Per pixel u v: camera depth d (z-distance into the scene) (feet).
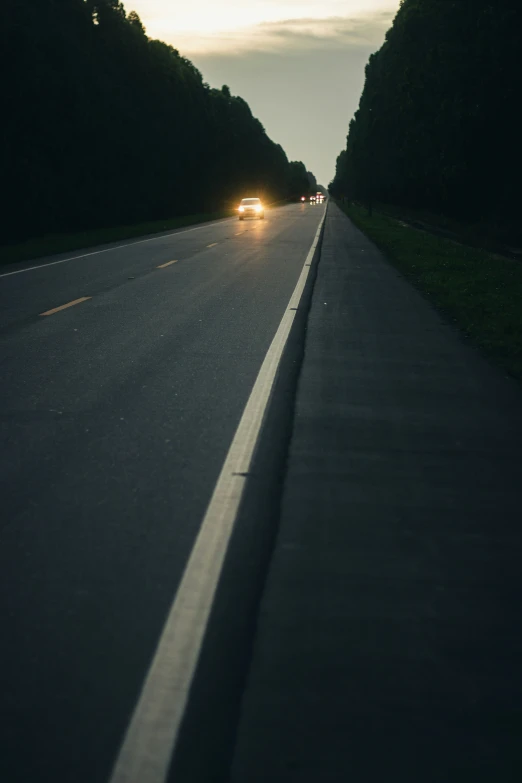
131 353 35.99
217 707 11.23
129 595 14.34
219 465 21.20
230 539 16.70
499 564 15.87
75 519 17.69
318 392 29.37
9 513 18.06
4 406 27.12
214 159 382.63
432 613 13.91
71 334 41.06
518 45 131.95
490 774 10.04
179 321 45.34
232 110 539.70
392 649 12.75
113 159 227.20
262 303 53.16
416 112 190.29
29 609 13.87
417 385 30.99
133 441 23.20
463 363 35.27
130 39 263.29
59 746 10.45
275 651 12.63
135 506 18.40
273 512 18.16
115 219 224.53
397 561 15.88
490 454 22.82
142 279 67.97
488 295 59.21
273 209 396.37
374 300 55.67
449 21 153.07
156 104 275.39
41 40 170.81
